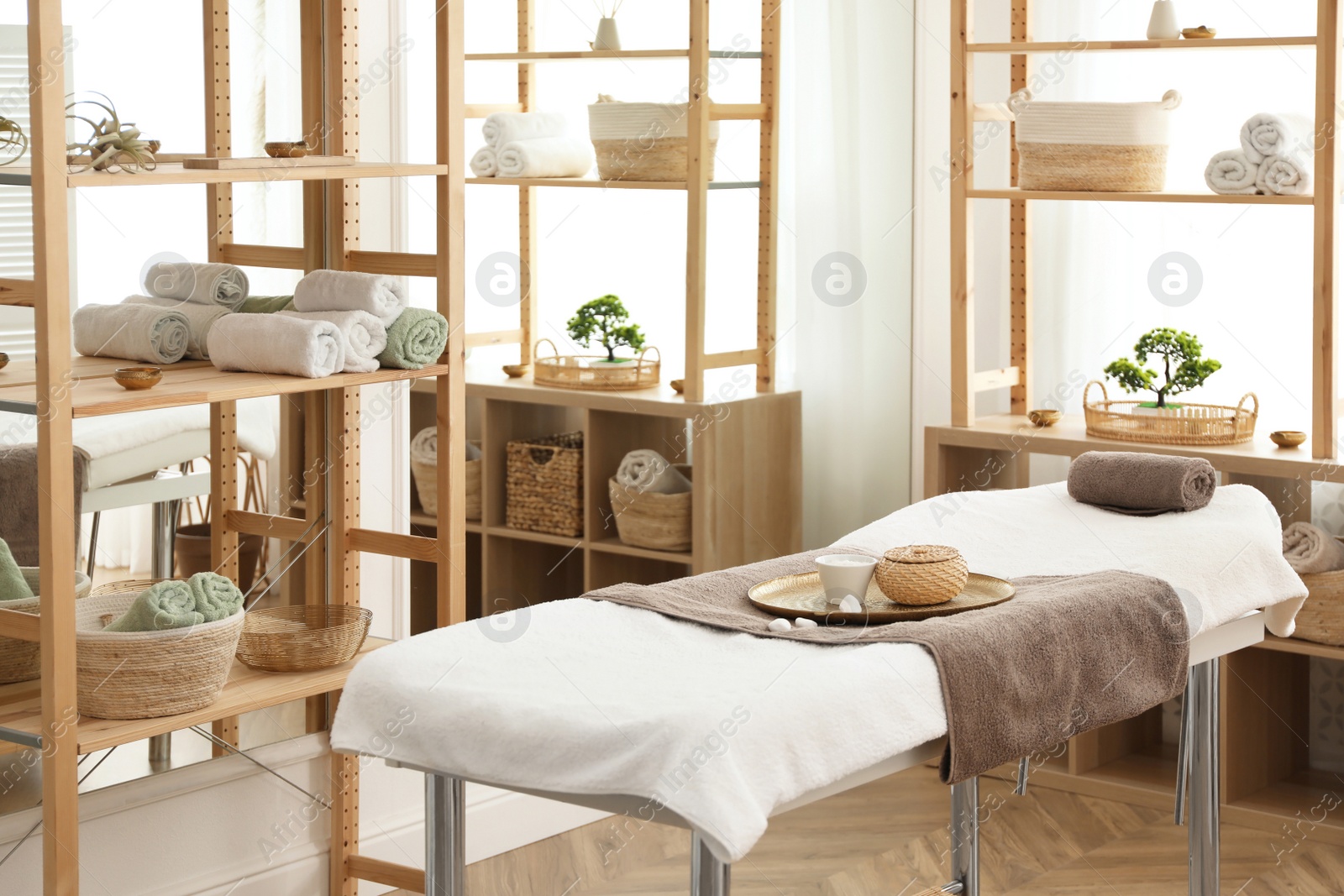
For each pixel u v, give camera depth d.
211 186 2.71
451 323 2.71
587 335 4.00
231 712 2.41
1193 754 2.57
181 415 2.70
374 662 1.96
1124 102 3.60
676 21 4.08
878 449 4.40
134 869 2.66
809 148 4.23
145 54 2.60
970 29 3.82
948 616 2.12
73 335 2.60
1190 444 3.50
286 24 2.79
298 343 2.42
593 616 2.14
